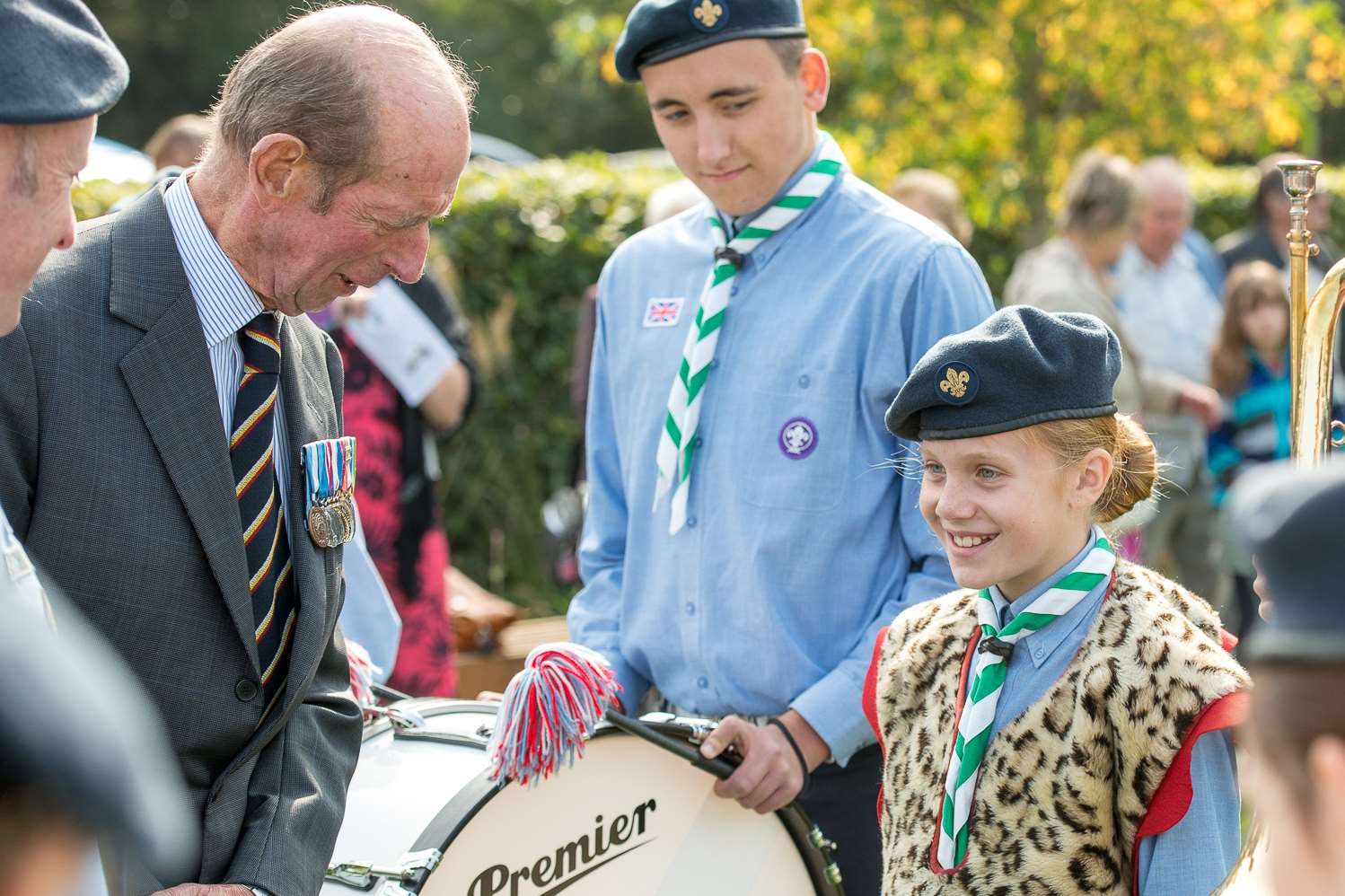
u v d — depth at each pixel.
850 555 2.37
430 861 1.93
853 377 2.37
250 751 1.81
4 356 1.63
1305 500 0.82
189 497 1.72
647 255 2.66
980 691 1.83
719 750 2.26
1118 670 1.73
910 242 2.39
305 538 1.87
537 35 22.55
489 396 6.42
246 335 1.83
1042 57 7.44
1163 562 5.01
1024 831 1.77
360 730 2.02
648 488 2.56
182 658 1.74
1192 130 7.79
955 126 7.62
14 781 0.68
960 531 1.83
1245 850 1.18
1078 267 4.73
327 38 1.74
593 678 2.10
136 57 19.61
